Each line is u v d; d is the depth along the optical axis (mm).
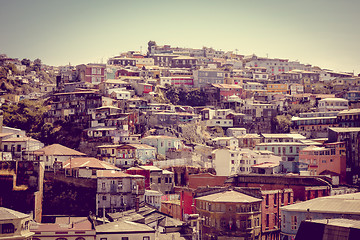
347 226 122000
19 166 191750
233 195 181250
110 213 190000
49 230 152500
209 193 189750
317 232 126062
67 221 170000
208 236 178250
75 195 199500
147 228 159125
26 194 184625
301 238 128000
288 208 165000
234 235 174250
